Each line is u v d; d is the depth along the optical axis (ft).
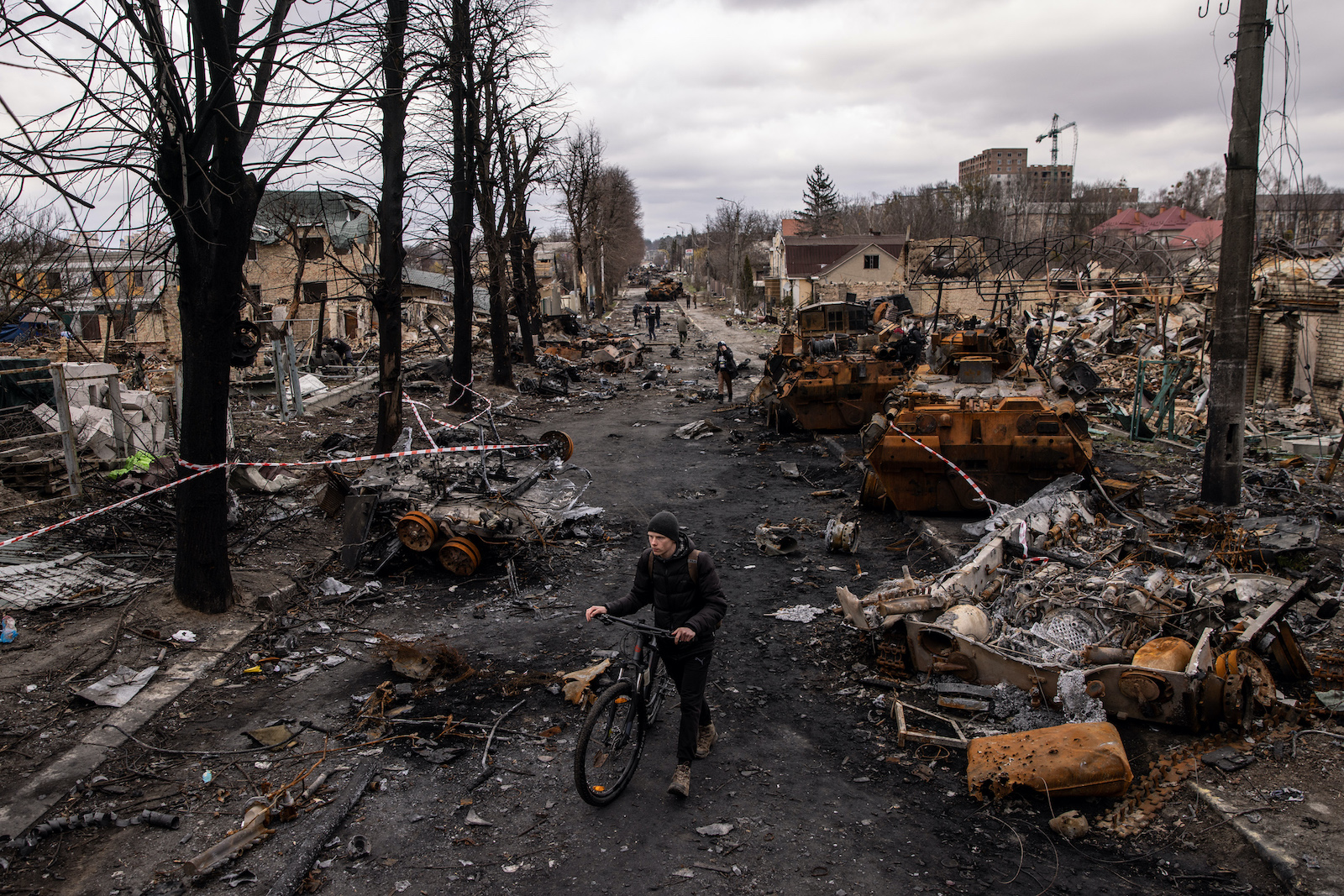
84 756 15.62
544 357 92.22
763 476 42.55
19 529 26.32
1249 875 12.08
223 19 20.89
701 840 13.55
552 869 12.85
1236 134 29.27
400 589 25.85
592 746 14.78
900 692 18.33
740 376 88.48
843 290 155.02
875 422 33.01
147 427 37.42
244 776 15.44
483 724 17.42
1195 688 15.29
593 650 21.31
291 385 55.11
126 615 21.47
